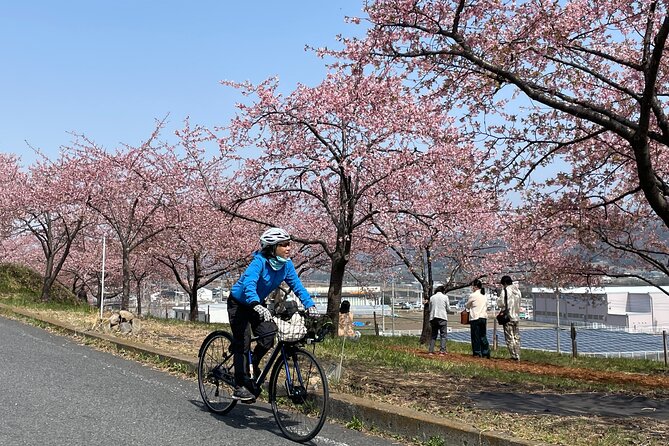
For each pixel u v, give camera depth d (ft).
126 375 23.97
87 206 68.85
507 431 15.99
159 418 17.38
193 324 52.85
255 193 51.16
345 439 16.29
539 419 18.42
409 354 39.04
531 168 33.47
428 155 44.83
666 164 44.14
